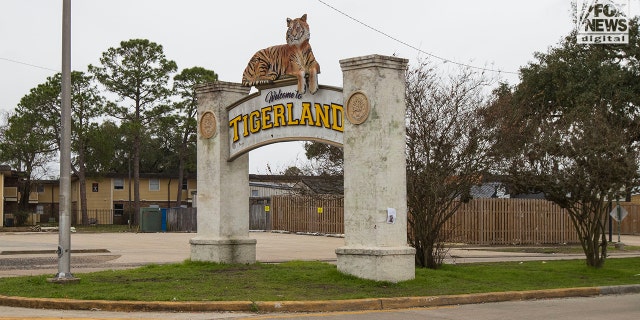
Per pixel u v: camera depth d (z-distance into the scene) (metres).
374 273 15.16
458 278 17.11
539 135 19.52
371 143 15.45
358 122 15.65
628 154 19.17
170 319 11.31
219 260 18.59
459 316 12.23
